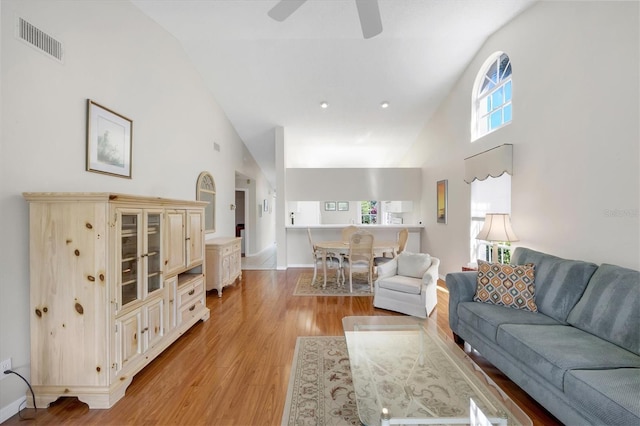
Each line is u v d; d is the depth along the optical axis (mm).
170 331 2617
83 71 2350
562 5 2598
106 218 1868
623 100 2082
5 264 1770
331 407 1840
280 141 6059
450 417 1479
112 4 2691
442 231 5152
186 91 4125
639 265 1991
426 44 3938
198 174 4488
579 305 2043
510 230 3014
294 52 4098
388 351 2295
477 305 2486
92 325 1870
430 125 5742
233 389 2029
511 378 1954
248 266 6461
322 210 9148
